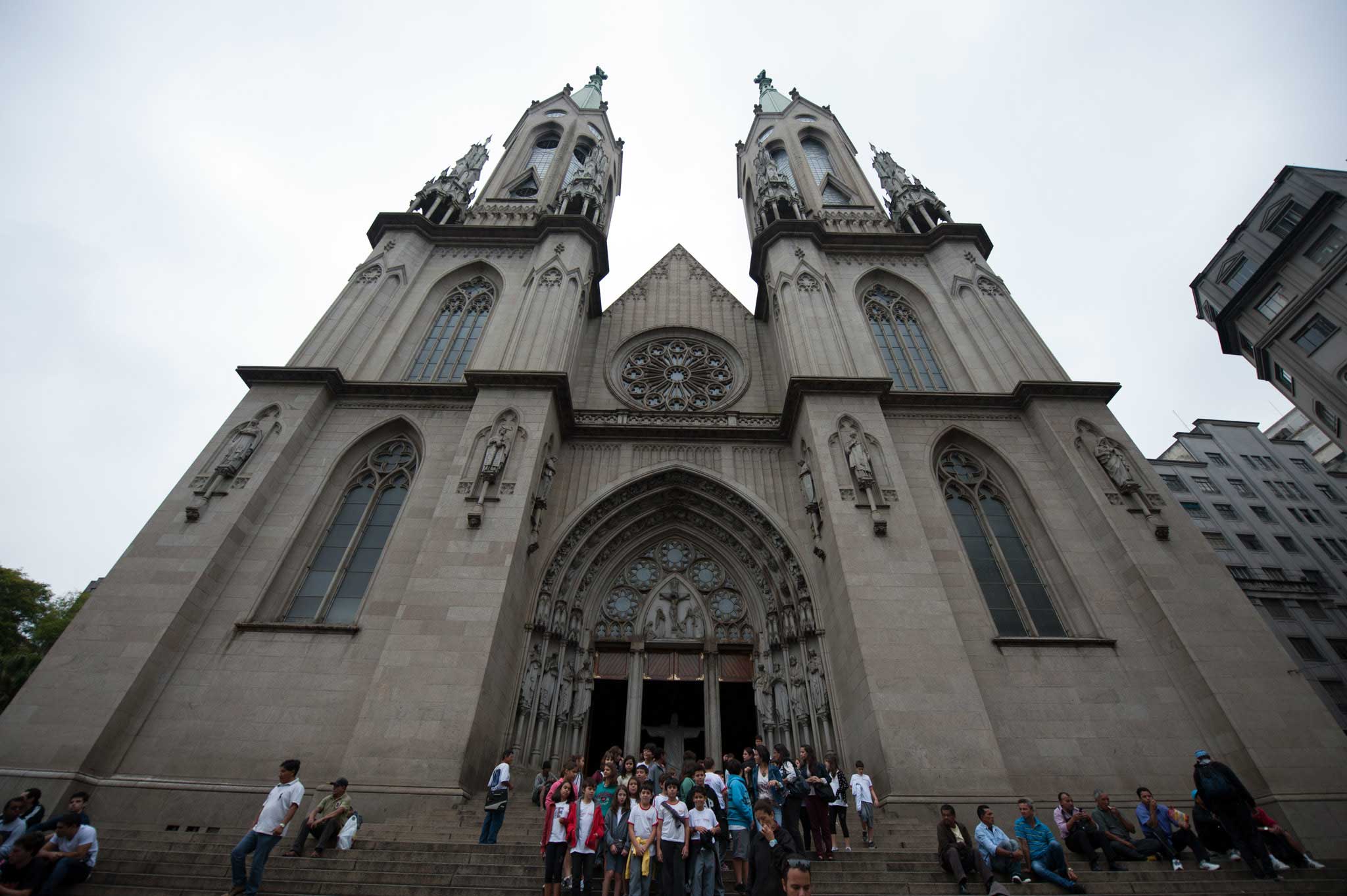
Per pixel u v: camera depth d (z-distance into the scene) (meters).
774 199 35.75
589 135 44.81
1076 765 16.52
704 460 25.27
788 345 27.27
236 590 18.94
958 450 24.30
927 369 28.08
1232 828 11.76
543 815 14.74
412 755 15.23
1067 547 20.77
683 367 31.62
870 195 38.84
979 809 11.95
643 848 9.28
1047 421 23.61
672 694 24.00
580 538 23.38
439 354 28.12
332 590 19.91
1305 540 57.06
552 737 19.77
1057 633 19.64
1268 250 40.97
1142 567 19.22
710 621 23.03
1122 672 18.02
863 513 20.31
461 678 16.44
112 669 16.31
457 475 20.94
